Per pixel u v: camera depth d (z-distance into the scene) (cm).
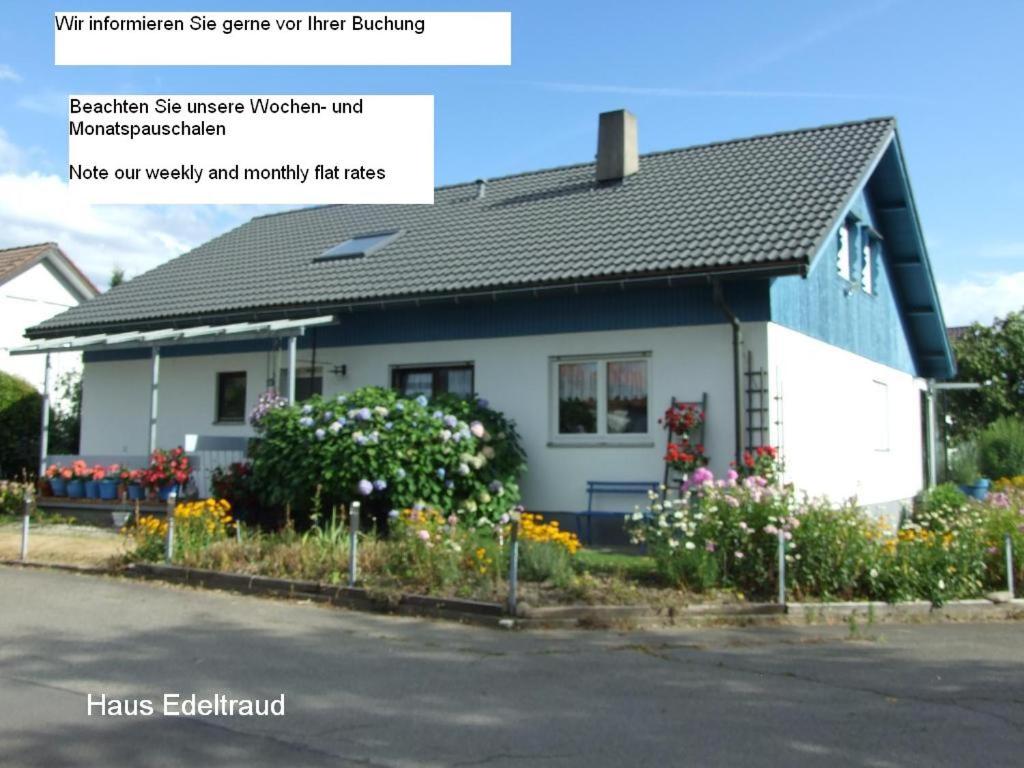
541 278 1382
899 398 2030
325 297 1596
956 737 561
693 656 759
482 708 606
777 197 1462
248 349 1752
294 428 1323
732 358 1295
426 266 1612
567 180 1919
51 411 2355
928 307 2073
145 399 1906
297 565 1025
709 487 1030
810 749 535
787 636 844
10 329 3002
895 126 1669
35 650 751
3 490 1711
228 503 1285
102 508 1627
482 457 1302
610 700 629
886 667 734
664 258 1328
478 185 2061
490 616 876
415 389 1573
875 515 1761
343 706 606
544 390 1434
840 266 1659
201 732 552
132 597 980
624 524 1277
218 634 813
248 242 2225
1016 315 3023
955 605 995
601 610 878
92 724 565
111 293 2106
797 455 1365
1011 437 2578
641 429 1367
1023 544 1114
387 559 1009
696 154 1831
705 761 513
